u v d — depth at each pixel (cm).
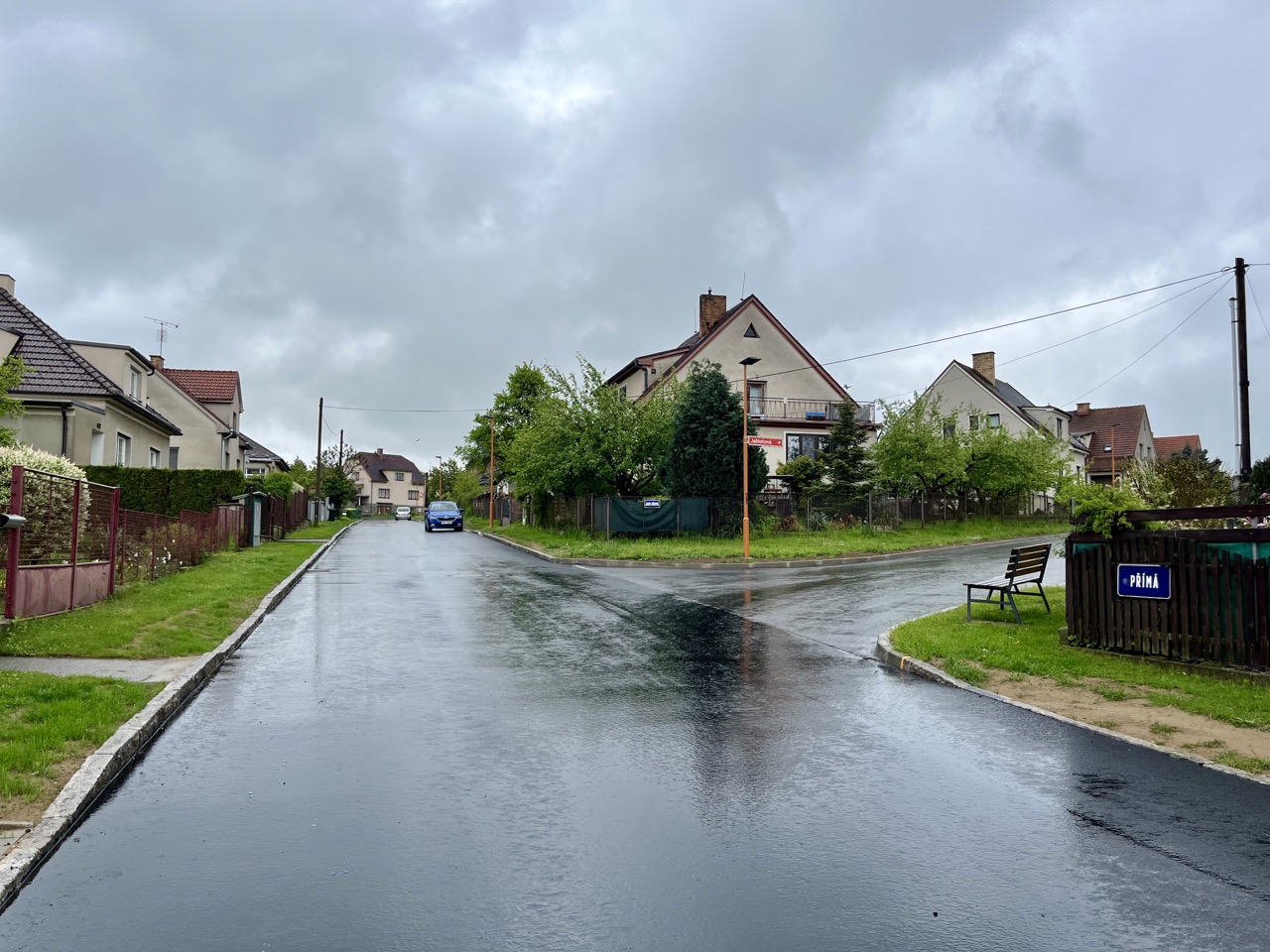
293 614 1340
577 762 589
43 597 1051
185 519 1919
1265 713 701
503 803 507
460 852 438
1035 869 426
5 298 2517
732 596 1603
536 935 356
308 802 508
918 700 782
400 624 1238
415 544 3500
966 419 5762
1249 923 372
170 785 538
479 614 1351
